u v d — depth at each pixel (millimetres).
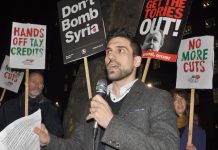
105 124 1956
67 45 4227
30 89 5254
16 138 2215
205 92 32500
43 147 2469
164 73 37062
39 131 2369
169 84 36188
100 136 2393
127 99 2357
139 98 2326
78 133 2684
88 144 2461
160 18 4070
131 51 2428
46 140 2398
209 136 31562
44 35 5184
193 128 4570
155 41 4023
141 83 2455
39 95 5375
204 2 34688
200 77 4551
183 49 4793
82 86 6016
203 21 34656
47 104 5359
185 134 4543
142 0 5875
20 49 5074
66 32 4258
